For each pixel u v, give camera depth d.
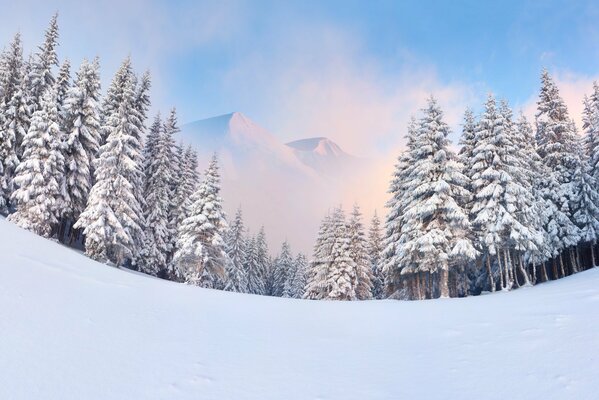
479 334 7.33
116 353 5.40
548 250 30.39
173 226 38.06
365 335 8.07
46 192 28.05
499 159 26.33
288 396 4.59
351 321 9.73
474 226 27.75
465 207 28.11
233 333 7.57
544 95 35.50
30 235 13.62
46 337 5.38
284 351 6.59
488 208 26.16
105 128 30.17
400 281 32.00
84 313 6.91
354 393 4.75
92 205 28.09
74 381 4.31
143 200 33.78
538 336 6.56
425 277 29.38
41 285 7.92
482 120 27.59
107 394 4.15
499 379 4.92
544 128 34.47
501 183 26.67
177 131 39.81
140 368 5.04
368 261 39.88
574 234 31.22
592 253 32.69
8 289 6.95
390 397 4.62
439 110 26.59
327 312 11.15
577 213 31.94
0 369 4.21
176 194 39.31
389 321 9.65
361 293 38.84
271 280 77.56
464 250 23.69
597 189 33.03
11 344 4.87
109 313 7.35
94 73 31.83
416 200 26.41
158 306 9.01
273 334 7.83
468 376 5.14
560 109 34.22
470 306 11.20
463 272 30.69
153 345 6.07
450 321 9.01
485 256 29.44
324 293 38.50
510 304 10.52
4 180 32.44
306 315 10.47
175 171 39.91
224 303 11.19
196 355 5.88
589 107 38.16
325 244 40.72
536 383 4.65
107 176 29.09
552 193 31.70
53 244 13.95
